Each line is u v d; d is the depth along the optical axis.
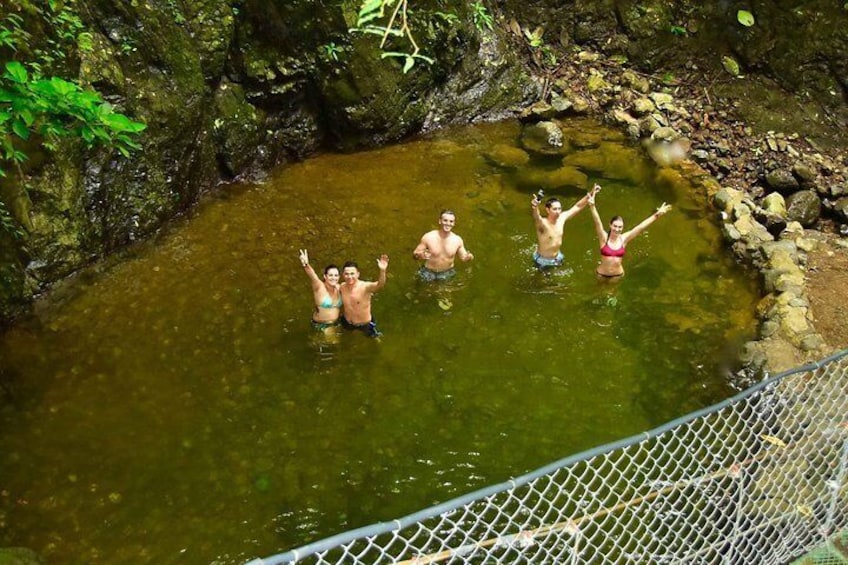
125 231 8.16
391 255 8.24
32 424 6.14
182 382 6.62
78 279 7.66
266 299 7.54
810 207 9.23
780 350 7.02
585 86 11.55
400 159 10.14
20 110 5.14
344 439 6.20
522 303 7.73
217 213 8.84
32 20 6.98
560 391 6.75
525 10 11.93
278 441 6.15
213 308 7.39
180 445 6.07
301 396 6.57
